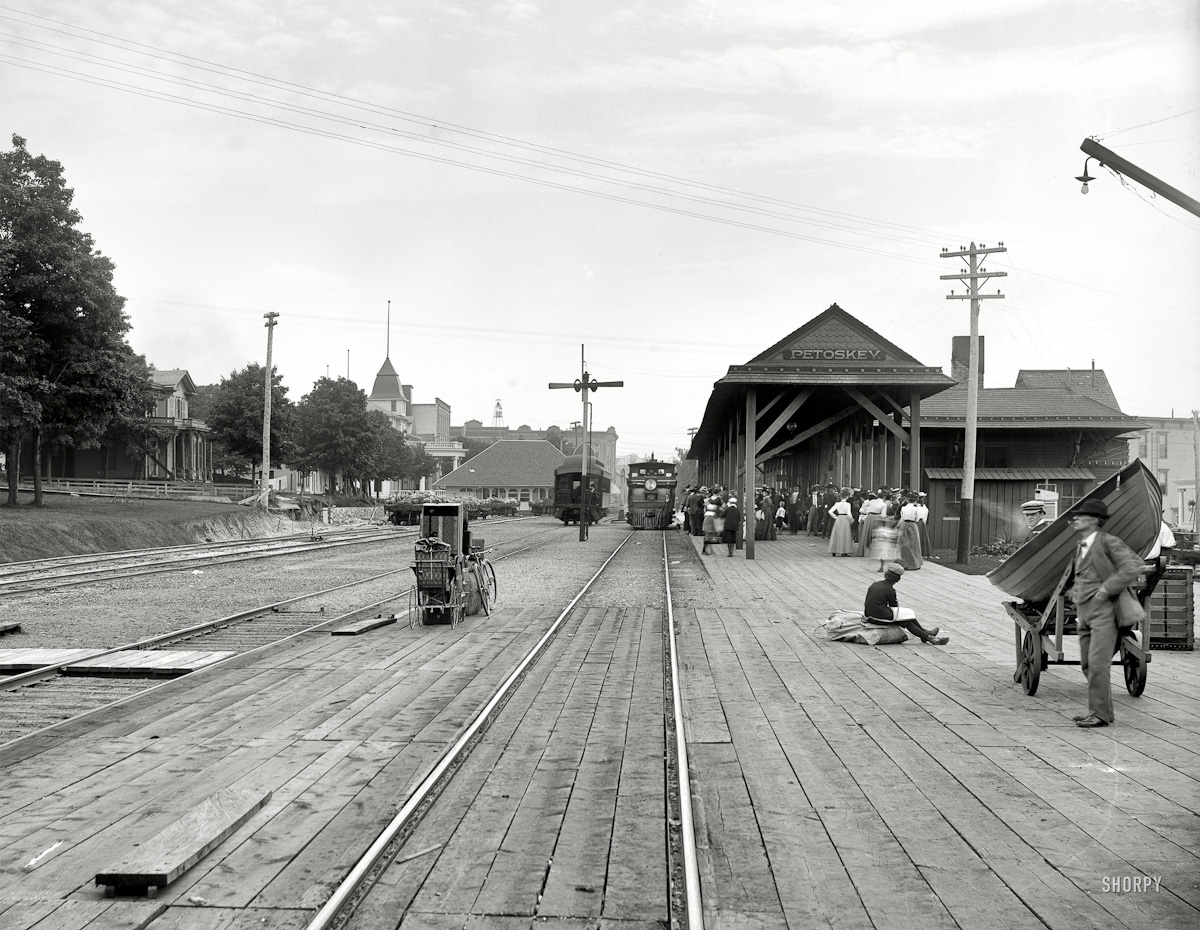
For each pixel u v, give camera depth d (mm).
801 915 4598
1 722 8820
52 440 51875
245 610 17062
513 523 63875
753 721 8508
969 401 27344
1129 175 9961
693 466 95250
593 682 10398
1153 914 4578
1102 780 6691
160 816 6078
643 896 4852
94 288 40125
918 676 10617
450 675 10773
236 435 67375
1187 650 12211
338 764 7188
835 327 28016
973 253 27484
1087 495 8734
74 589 20641
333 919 4535
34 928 4496
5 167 39781
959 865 5188
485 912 4676
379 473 81312
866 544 28766
